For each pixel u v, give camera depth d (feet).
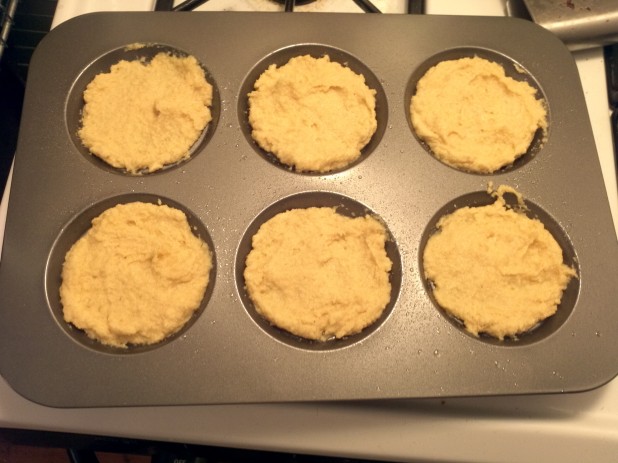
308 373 0.90
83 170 1.07
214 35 1.19
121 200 1.06
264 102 1.16
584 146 1.09
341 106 1.18
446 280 1.02
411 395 0.89
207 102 1.16
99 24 1.19
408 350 0.93
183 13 1.21
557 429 0.93
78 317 0.96
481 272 1.02
